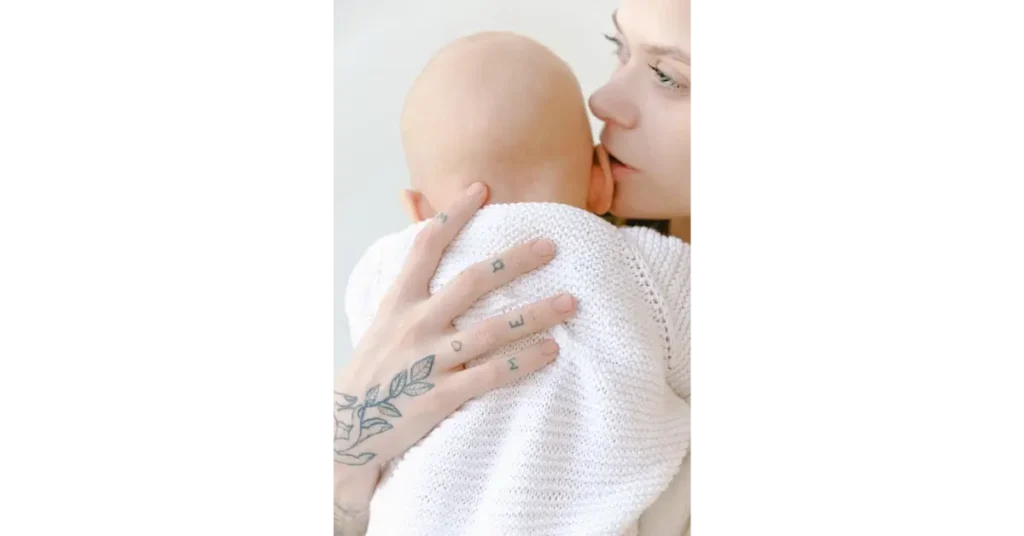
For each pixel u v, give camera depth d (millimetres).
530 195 973
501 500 874
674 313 962
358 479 962
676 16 1007
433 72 981
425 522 890
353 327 1011
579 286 925
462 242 955
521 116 953
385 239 1006
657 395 921
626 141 1021
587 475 889
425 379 923
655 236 983
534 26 1020
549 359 910
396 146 1016
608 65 1015
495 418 901
